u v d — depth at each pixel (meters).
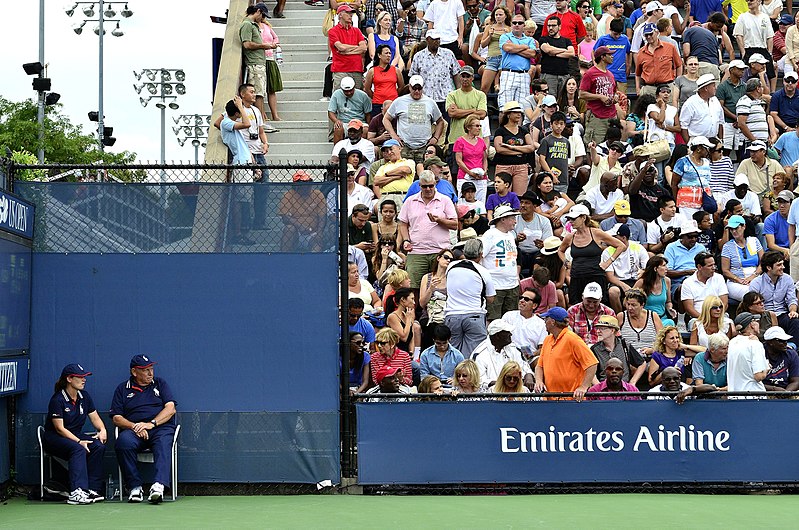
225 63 63.91
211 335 38.00
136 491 36.19
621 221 53.91
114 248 38.09
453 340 45.44
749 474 38.22
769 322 47.81
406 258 50.78
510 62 64.19
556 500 36.66
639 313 47.31
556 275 50.28
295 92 69.38
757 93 63.84
